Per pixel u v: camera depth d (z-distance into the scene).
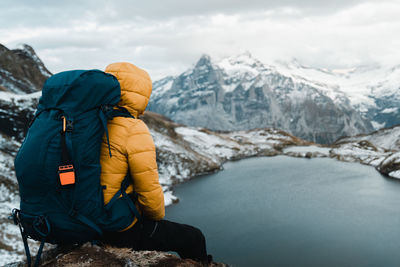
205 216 31.77
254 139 102.88
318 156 72.12
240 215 31.55
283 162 67.19
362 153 67.00
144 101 3.06
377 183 42.22
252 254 22.38
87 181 2.48
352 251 22.05
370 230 25.72
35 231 2.50
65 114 2.45
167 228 3.29
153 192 2.84
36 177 2.36
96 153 2.56
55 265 2.80
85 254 2.93
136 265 2.89
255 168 60.19
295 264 20.50
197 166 54.75
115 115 2.84
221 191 41.94
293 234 25.83
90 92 2.54
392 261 20.30
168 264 3.00
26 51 72.38
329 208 32.28
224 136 90.19
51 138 2.37
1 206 20.20
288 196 37.94
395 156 49.38
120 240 3.00
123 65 3.08
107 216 2.67
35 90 60.47
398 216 28.73
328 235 25.16
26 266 2.94
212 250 23.52
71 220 2.46
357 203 33.53
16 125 32.31
